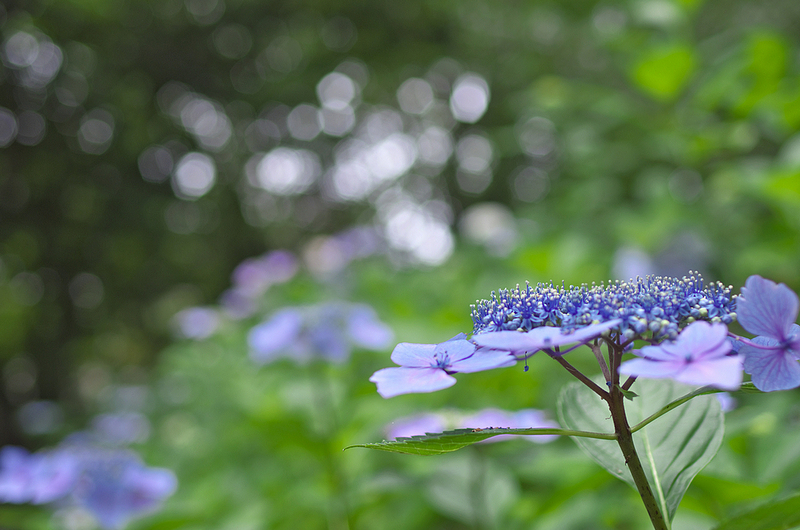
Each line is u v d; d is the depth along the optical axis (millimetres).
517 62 13352
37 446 8383
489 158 14875
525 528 1997
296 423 2436
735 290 3369
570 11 7129
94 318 10188
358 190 15320
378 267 5555
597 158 4293
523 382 2949
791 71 3162
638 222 3451
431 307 4453
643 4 3566
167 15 11469
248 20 12273
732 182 3441
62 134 9883
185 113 12180
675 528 1744
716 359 668
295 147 14430
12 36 9500
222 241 12672
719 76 3168
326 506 2424
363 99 15406
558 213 4547
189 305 10766
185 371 5000
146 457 3996
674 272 3320
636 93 4578
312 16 12781
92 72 10188
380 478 2033
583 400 1122
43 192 9648
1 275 9508
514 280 3777
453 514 1923
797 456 1611
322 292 4879
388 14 13445
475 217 5223
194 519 2584
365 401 2850
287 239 14164
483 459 1979
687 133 3459
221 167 12898
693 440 1033
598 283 3664
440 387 757
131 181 10531
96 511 2230
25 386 9617
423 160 17141
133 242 10383
